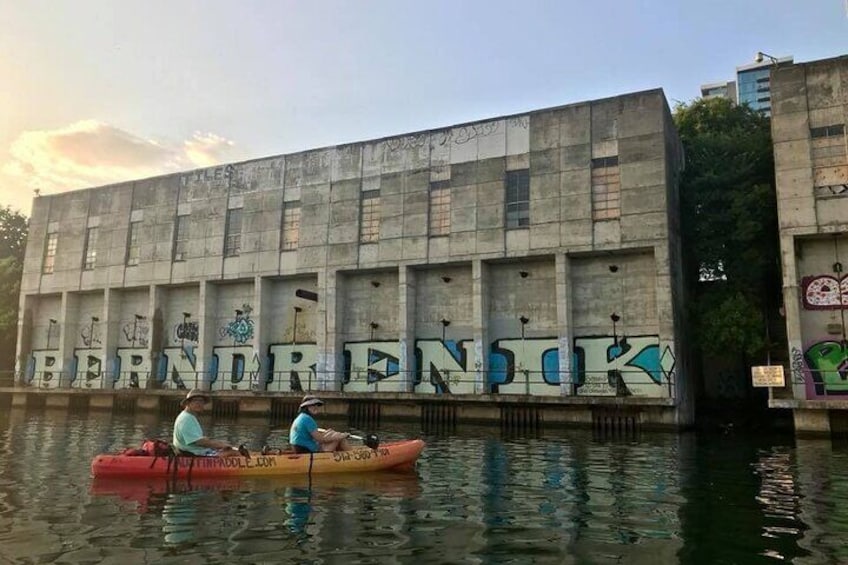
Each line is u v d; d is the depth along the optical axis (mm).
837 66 25219
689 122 36062
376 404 32094
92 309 44062
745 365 31906
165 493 11836
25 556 8031
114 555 8078
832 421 22922
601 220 28859
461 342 31938
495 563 7762
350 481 13148
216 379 38281
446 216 32438
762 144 29641
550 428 27688
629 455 18047
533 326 30500
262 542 8633
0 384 47344
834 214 24391
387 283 34281
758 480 13648
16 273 50000
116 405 39844
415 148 33531
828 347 24594
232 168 38938
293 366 36219
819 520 9906
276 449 14336
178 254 40188
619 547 8438
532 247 30078
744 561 7859
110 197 43344
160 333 40469
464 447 20172
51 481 13055
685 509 10688
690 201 30750
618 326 28797
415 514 10258
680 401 26750
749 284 29234
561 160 30047
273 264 36625
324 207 35594
